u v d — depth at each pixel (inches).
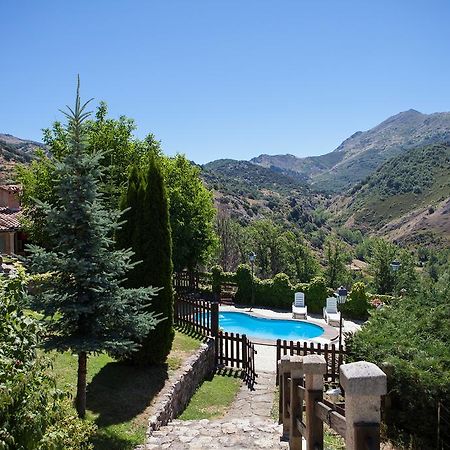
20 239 1219.9
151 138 1123.3
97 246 320.5
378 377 144.7
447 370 318.3
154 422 336.5
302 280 1625.2
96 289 316.8
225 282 1052.5
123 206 443.5
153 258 440.8
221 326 917.2
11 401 134.7
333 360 480.7
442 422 306.7
